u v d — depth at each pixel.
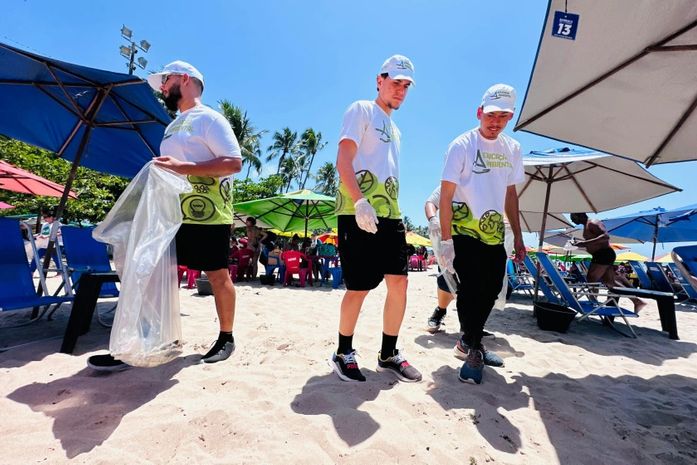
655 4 1.80
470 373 2.21
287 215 10.20
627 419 1.90
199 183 2.27
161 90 2.49
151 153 4.55
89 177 14.09
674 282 8.52
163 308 1.93
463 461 1.42
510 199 2.63
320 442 1.45
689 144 2.71
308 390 1.92
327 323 3.65
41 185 7.23
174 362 2.27
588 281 5.12
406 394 1.94
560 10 1.92
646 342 3.88
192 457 1.33
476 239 2.33
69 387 1.85
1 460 1.26
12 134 4.02
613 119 2.68
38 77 3.32
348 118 2.11
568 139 2.95
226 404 1.71
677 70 2.19
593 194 5.41
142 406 1.67
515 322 4.51
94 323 3.34
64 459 1.28
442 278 3.48
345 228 2.12
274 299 5.36
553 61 2.22
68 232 3.60
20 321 3.31
